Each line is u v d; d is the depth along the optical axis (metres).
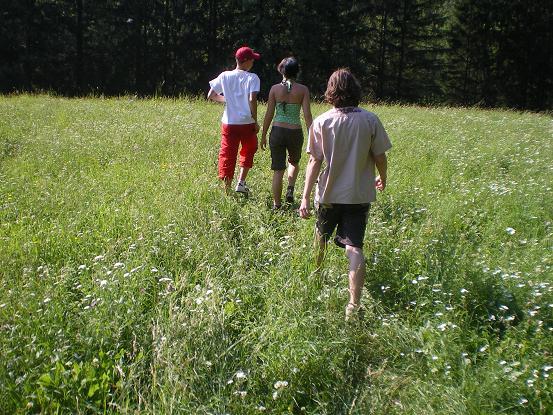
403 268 4.95
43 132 11.20
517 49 45.16
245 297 4.48
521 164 9.52
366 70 44.75
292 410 3.45
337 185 4.50
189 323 3.83
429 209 6.81
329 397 3.54
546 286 4.59
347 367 3.76
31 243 5.21
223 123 7.26
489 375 3.58
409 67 46.94
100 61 43.56
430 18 46.00
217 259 5.05
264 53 42.31
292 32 42.59
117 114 14.27
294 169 7.19
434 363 3.78
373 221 5.91
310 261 5.00
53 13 41.03
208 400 3.33
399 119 15.54
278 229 6.16
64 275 4.50
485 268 4.86
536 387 3.48
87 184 7.35
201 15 45.09
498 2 44.19
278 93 6.98
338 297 4.44
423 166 9.26
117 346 3.68
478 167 9.28
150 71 45.50
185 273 4.64
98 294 4.16
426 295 4.55
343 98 4.50
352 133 4.41
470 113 19.64
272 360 3.66
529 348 3.91
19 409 3.13
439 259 5.04
